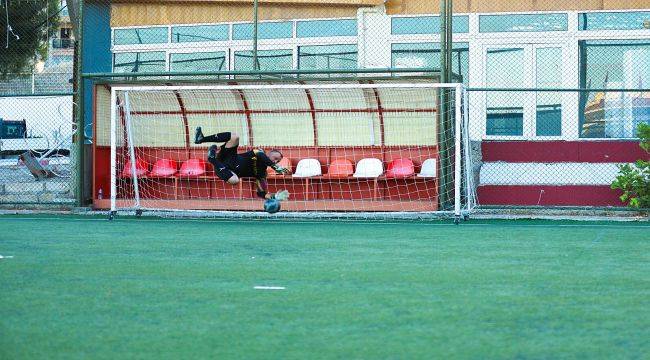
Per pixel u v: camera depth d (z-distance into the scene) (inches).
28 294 465.7
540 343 361.4
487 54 1178.0
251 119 1150.3
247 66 1240.2
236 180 857.5
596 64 1154.0
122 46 1285.7
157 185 1169.4
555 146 1116.5
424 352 345.7
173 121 1167.0
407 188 1104.2
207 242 738.2
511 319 407.8
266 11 1235.9
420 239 770.2
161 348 350.0
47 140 1424.7
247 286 496.7
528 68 1167.0
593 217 1010.7
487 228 885.2
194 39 1262.3
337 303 444.8
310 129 1138.7
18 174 1272.1
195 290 481.7
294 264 592.7
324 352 344.8
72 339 363.9
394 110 1103.6
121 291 477.1
